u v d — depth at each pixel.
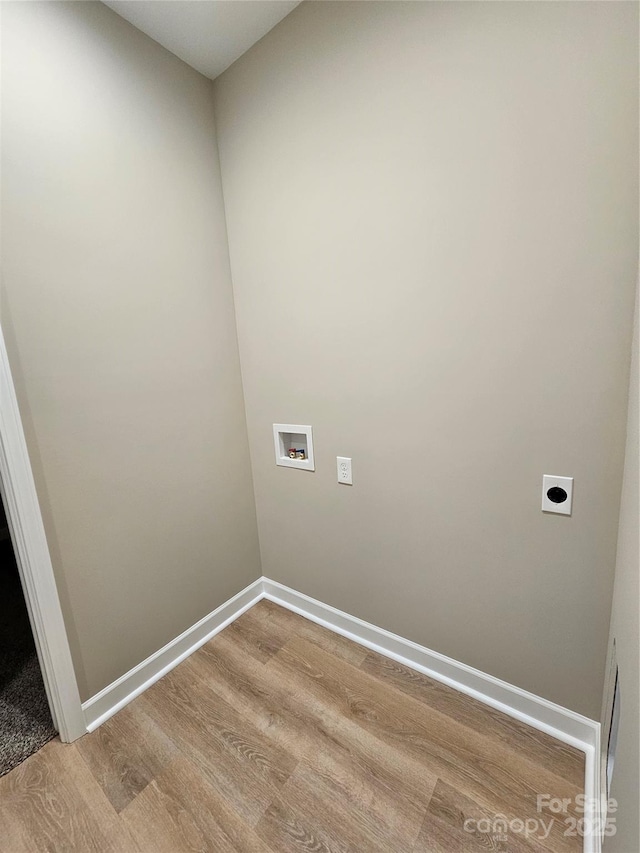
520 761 1.21
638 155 0.90
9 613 2.21
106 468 1.44
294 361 1.73
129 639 1.55
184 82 1.62
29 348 1.21
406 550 1.55
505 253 1.13
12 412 1.17
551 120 1.00
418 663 1.62
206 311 1.78
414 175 1.25
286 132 1.53
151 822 1.10
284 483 1.94
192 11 1.38
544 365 1.12
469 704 1.43
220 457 1.90
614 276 0.98
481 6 1.05
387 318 1.41
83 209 1.32
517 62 1.02
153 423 1.59
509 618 1.34
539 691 1.32
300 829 1.06
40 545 1.25
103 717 1.45
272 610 2.06
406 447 1.46
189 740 1.34
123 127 1.42
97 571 1.43
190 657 1.73
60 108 1.25
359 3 1.26
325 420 1.69
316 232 1.53
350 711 1.43
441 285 1.26
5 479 1.19
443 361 1.31
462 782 1.16
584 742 1.25
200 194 1.72
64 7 1.24
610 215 0.96
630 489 0.86
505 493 1.26
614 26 0.89
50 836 1.08
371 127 1.31
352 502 1.68
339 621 1.87
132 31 1.43
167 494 1.67
